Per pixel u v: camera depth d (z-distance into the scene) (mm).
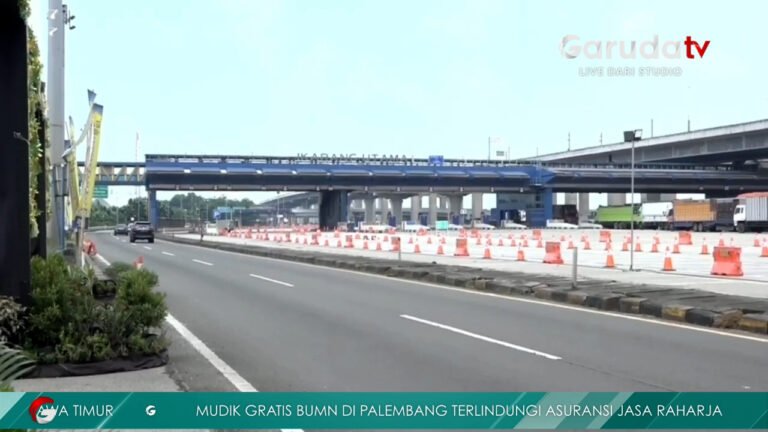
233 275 22375
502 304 14578
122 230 80250
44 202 11992
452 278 18906
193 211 174750
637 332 11008
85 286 9555
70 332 8086
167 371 8297
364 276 21953
